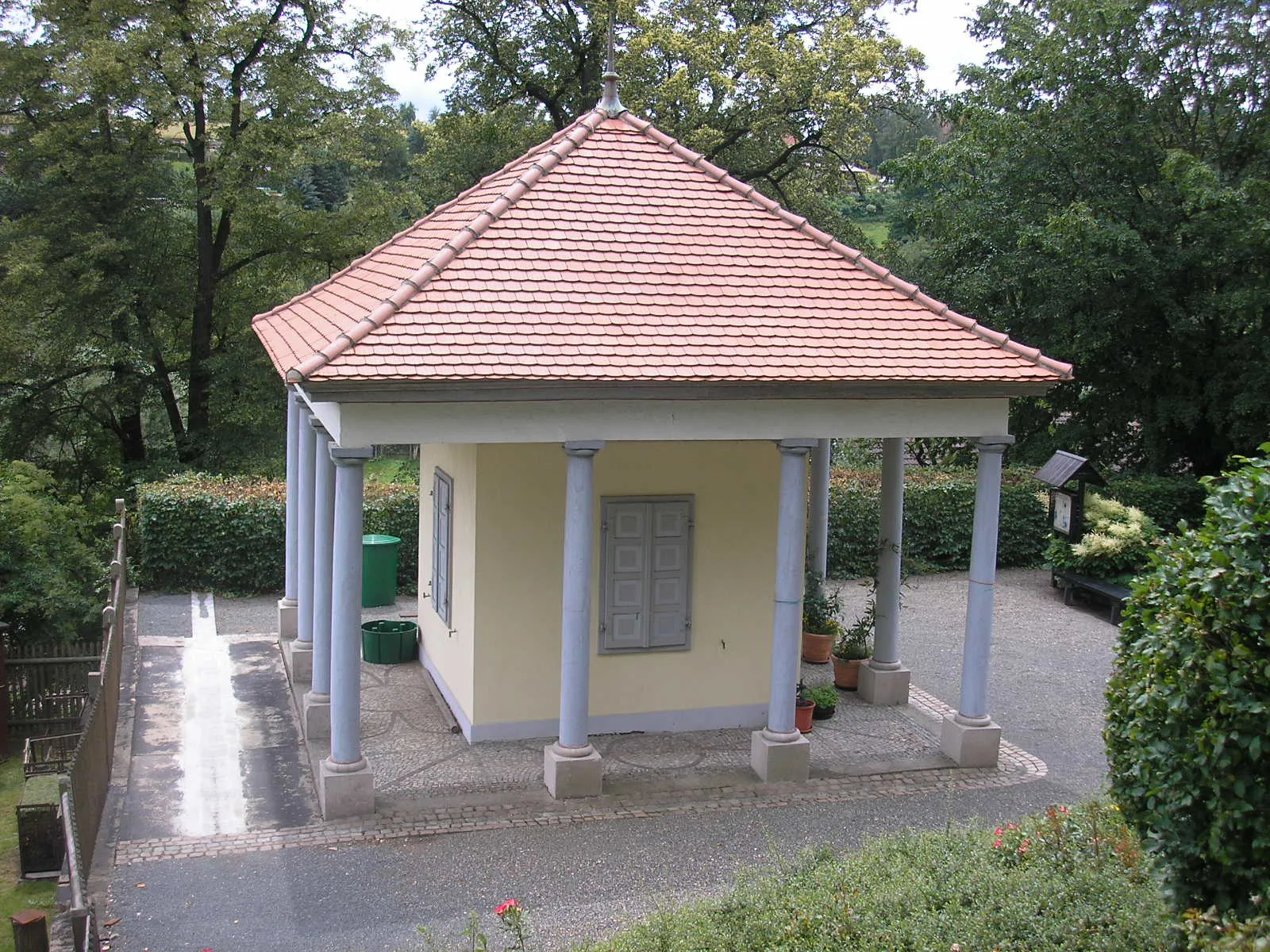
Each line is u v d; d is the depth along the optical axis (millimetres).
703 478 12062
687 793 10648
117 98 23609
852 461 28500
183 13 24109
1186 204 20812
